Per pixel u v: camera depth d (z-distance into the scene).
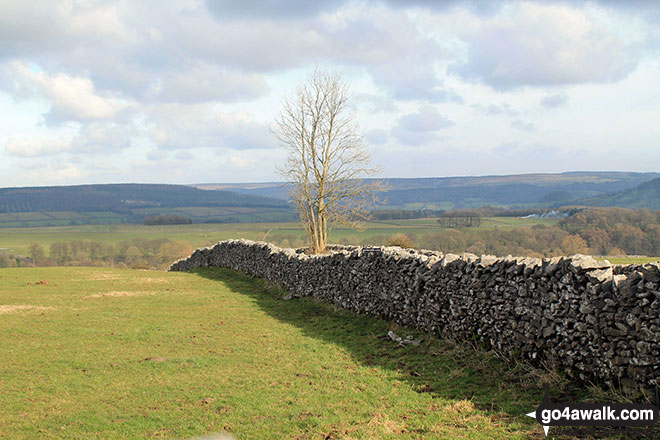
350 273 18.16
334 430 7.75
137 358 12.66
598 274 8.26
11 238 136.12
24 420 8.66
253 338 14.83
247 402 9.34
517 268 10.30
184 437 7.85
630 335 7.58
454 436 7.14
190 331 15.81
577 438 6.68
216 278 30.52
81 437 7.93
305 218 40.28
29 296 22.42
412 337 13.38
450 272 12.61
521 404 8.09
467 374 9.97
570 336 8.72
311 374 10.98
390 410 8.46
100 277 30.19
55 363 12.23
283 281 24.84
